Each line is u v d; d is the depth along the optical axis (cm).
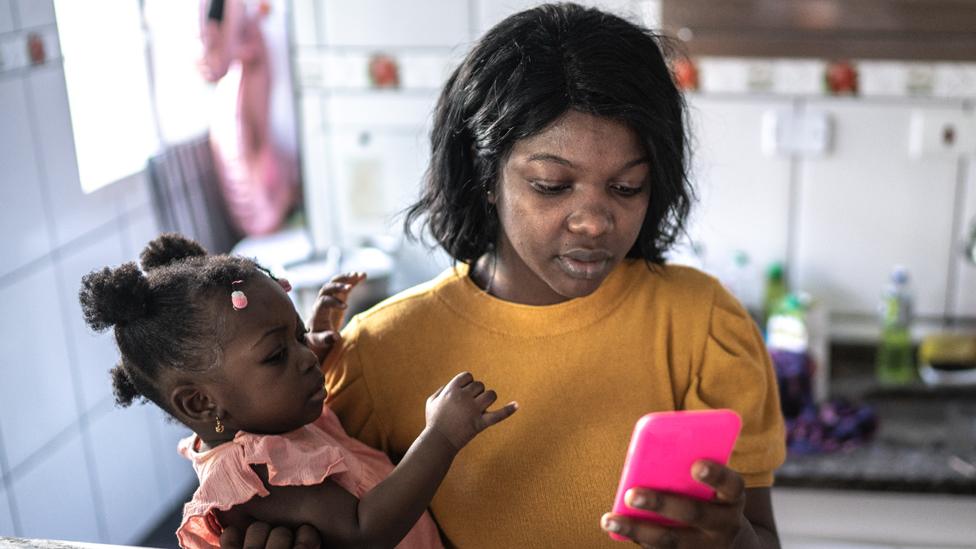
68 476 210
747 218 217
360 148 244
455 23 231
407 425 95
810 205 214
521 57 81
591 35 81
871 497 184
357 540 79
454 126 89
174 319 84
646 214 89
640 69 80
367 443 97
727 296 96
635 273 94
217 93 233
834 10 200
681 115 85
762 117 209
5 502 190
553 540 90
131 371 88
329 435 92
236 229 252
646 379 92
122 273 85
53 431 205
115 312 85
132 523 235
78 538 213
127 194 230
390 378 95
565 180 80
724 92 209
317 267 238
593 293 92
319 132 244
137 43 235
